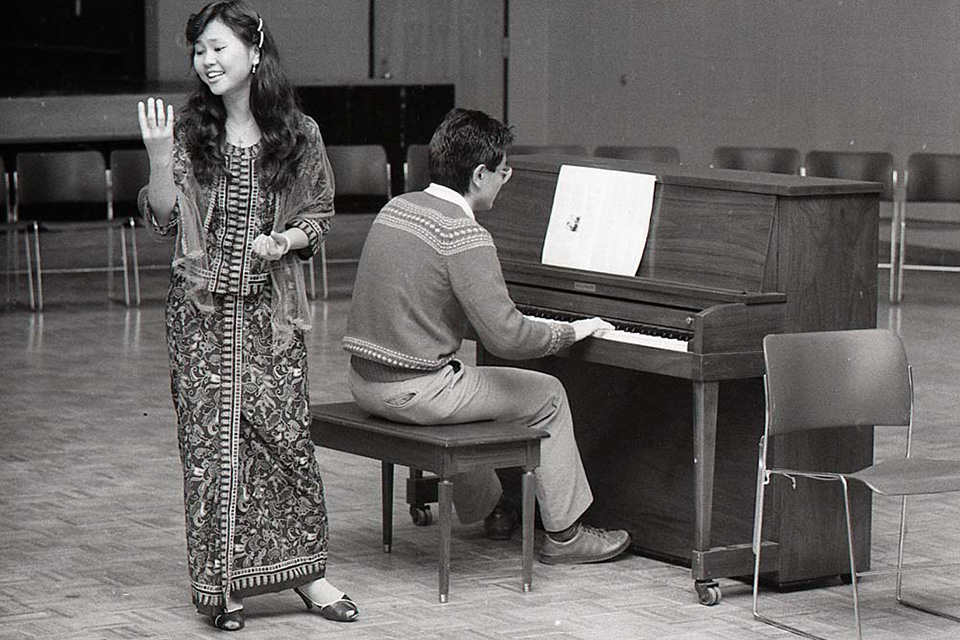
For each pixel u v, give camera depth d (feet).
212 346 19.11
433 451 20.11
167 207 18.72
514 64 66.03
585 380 23.59
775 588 21.40
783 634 19.47
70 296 46.03
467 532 24.08
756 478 21.42
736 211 21.22
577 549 22.17
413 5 63.57
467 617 19.95
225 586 19.15
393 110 54.03
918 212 52.65
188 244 18.86
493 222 24.27
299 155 19.06
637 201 22.35
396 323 20.47
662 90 61.46
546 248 23.24
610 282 21.83
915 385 35.14
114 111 50.01
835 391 20.33
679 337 20.90
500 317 20.24
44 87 53.16
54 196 44.16
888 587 21.50
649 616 20.11
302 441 19.49
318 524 19.79
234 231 19.01
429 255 20.38
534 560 22.56
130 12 61.93
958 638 19.40
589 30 64.28
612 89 63.57
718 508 21.91
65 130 49.44
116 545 23.04
